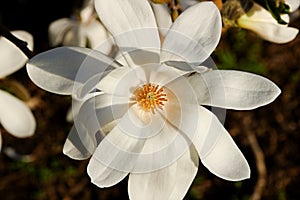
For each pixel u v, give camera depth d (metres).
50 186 0.63
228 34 0.61
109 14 0.38
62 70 0.37
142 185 0.38
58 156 0.62
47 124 0.61
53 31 0.50
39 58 0.37
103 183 0.37
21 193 0.63
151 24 0.38
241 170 0.38
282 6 0.42
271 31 0.44
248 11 0.44
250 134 0.67
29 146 0.62
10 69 0.46
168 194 0.39
